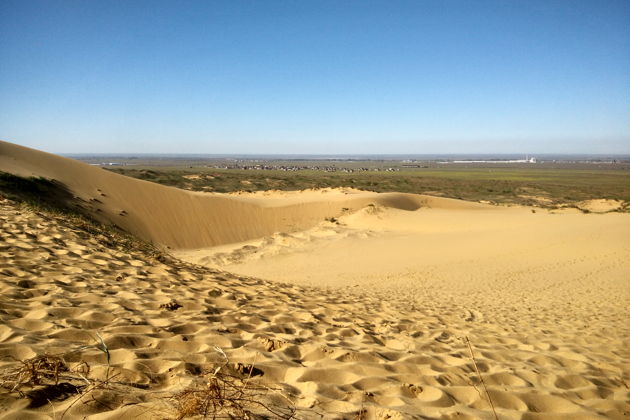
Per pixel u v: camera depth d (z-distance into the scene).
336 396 2.71
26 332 2.99
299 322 4.90
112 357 2.81
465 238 26.12
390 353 4.04
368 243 27.64
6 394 2.05
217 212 36.25
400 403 2.75
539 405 3.11
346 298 8.44
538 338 6.09
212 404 2.15
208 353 3.17
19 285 4.27
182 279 6.20
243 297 5.83
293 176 107.31
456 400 3.00
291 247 27.06
